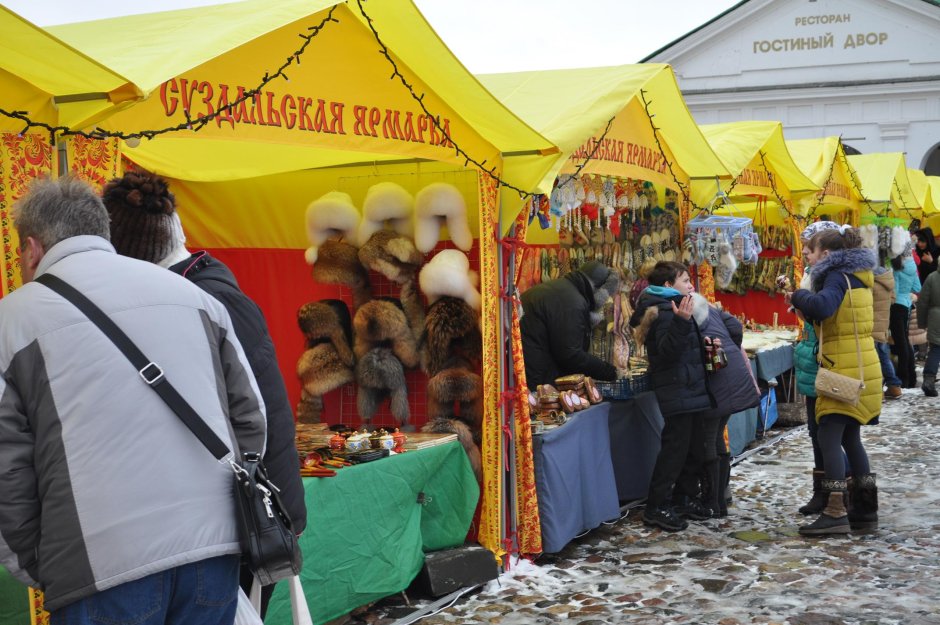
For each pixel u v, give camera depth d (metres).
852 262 5.63
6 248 2.79
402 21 4.03
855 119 25.05
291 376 6.11
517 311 5.15
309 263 5.52
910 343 12.88
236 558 2.40
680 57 25.89
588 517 5.73
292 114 3.79
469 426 5.10
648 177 6.58
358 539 4.21
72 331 2.23
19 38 2.62
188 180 6.08
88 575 2.17
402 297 5.35
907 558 5.31
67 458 2.18
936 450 8.35
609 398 6.44
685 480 6.31
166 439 2.27
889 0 24.31
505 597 4.80
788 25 25.14
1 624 3.20
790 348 9.57
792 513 6.41
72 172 2.94
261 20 3.60
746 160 7.79
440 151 4.61
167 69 3.08
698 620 4.43
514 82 6.05
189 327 2.37
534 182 4.98
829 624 4.33
